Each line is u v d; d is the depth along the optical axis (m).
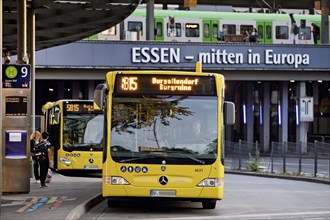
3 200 20.88
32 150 30.09
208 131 18.89
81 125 35.19
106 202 22.72
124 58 55.31
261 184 34.41
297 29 67.12
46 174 26.00
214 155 18.73
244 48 57.59
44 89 73.44
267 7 92.31
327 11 66.12
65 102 35.22
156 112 18.91
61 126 35.09
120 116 18.84
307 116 59.28
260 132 72.62
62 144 35.00
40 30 37.31
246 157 46.66
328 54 59.34
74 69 55.12
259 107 74.38
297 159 42.41
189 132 18.84
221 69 57.12
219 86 19.12
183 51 56.31
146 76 19.05
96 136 35.19
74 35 39.22
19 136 23.17
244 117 74.00
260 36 65.81
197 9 79.44
